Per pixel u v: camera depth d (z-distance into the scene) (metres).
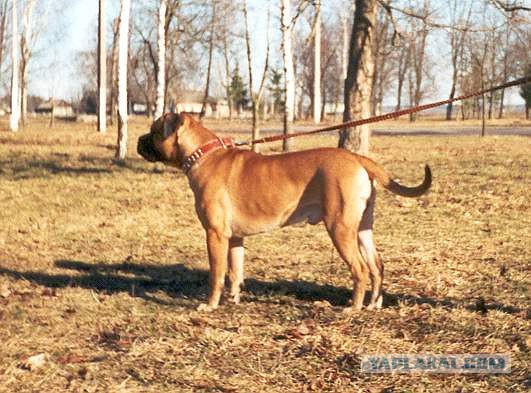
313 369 4.90
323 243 9.13
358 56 14.61
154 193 13.27
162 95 19.59
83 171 16.58
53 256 8.52
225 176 6.15
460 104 72.19
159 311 6.22
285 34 19.62
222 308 6.33
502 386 4.61
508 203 11.98
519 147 24.42
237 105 87.25
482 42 31.12
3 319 5.94
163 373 4.79
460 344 5.36
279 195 6.00
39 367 4.85
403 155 21.31
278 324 5.85
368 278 6.64
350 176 5.80
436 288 6.99
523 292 6.87
